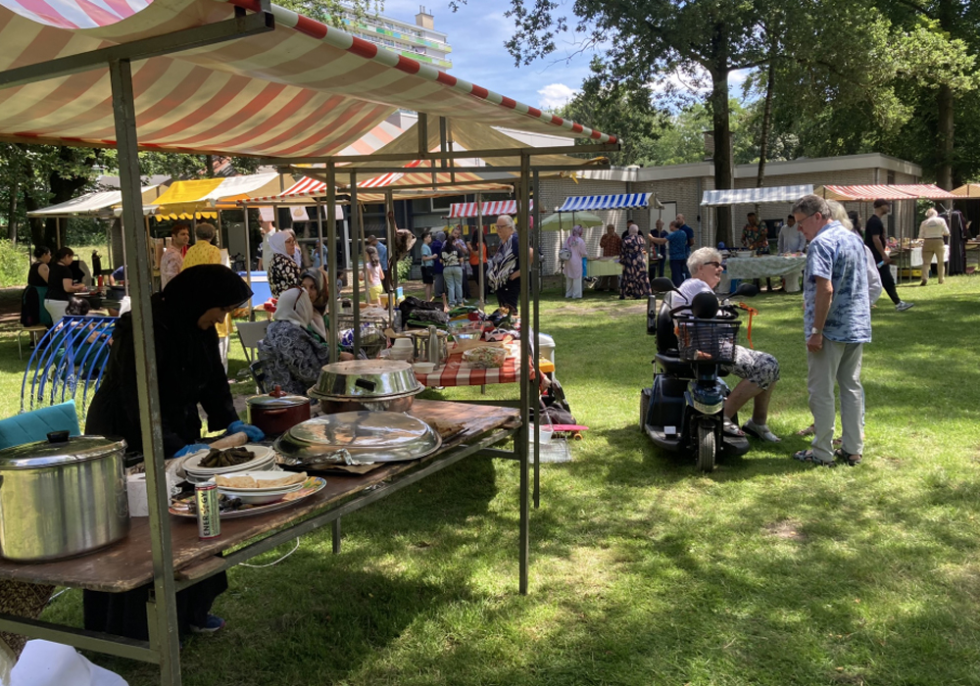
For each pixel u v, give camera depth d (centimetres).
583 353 977
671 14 1959
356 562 383
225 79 336
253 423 294
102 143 375
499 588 351
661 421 551
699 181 2594
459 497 473
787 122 2969
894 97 2441
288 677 284
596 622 318
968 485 457
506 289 732
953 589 335
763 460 523
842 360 504
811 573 356
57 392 784
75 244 3478
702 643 300
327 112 430
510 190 735
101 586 167
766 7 1991
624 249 1644
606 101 2223
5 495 178
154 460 168
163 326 275
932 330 1006
